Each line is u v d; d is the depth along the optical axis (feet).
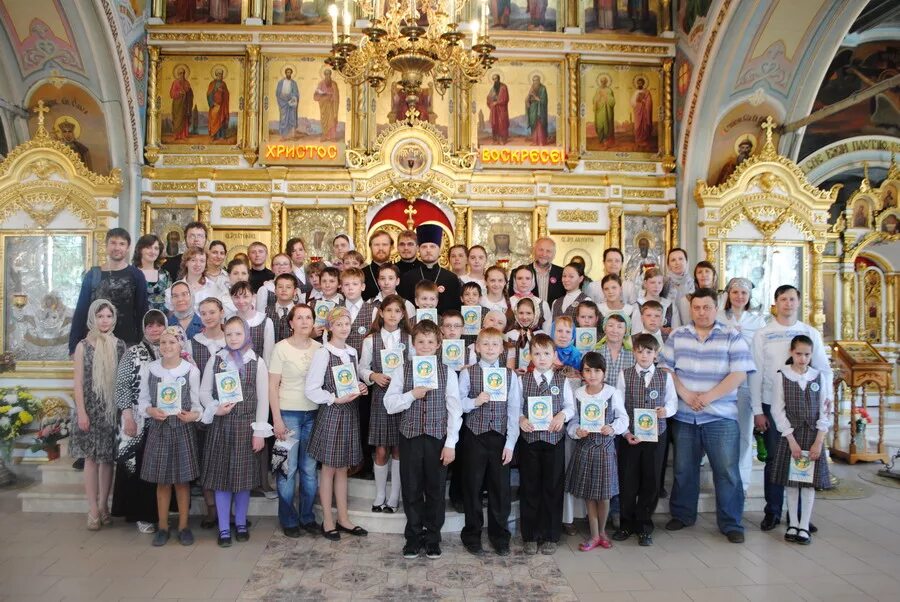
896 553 19.76
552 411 19.29
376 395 20.76
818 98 45.52
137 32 37.58
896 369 47.62
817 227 38.96
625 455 20.33
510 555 19.10
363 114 39.83
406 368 19.16
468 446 19.34
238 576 17.51
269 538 20.21
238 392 19.21
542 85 40.70
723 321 23.15
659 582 17.52
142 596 16.37
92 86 36.24
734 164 40.50
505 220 40.27
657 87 41.42
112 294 22.07
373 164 38.99
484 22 24.99
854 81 45.29
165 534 19.74
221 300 22.71
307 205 39.27
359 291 21.75
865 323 48.39
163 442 19.25
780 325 21.70
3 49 35.19
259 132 39.55
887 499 25.57
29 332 33.88
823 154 46.42
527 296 23.35
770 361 21.52
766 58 37.17
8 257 34.09
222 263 23.88
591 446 19.49
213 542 19.88
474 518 19.36
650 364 20.27
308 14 39.52
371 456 22.97
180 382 19.21
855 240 46.70
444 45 24.21
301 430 20.40
